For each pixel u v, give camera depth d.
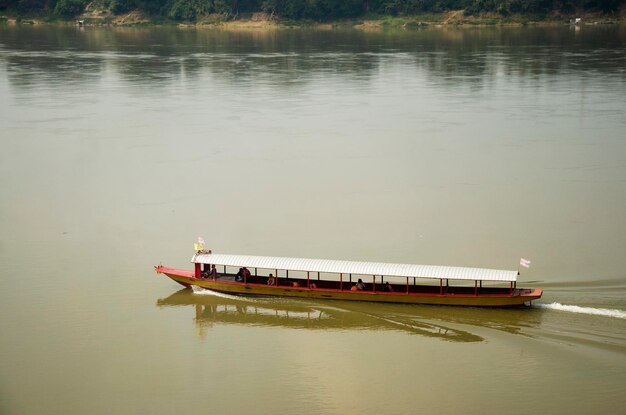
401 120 88.38
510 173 67.44
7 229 55.97
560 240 52.03
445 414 34.72
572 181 64.75
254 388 37.09
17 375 38.25
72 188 65.12
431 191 63.09
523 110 91.81
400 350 39.97
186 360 39.53
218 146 78.50
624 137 78.44
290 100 100.94
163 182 66.62
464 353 39.34
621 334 40.12
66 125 87.31
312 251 51.16
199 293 46.22
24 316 43.66
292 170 69.81
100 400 36.34
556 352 38.91
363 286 44.44
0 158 74.19
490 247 51.19
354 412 35.03
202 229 55.47
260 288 45.31
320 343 40.91
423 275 43.19
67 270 49.25
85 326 42.72
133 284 47.47
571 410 34.59
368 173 68.44
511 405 35.12
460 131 82.62
